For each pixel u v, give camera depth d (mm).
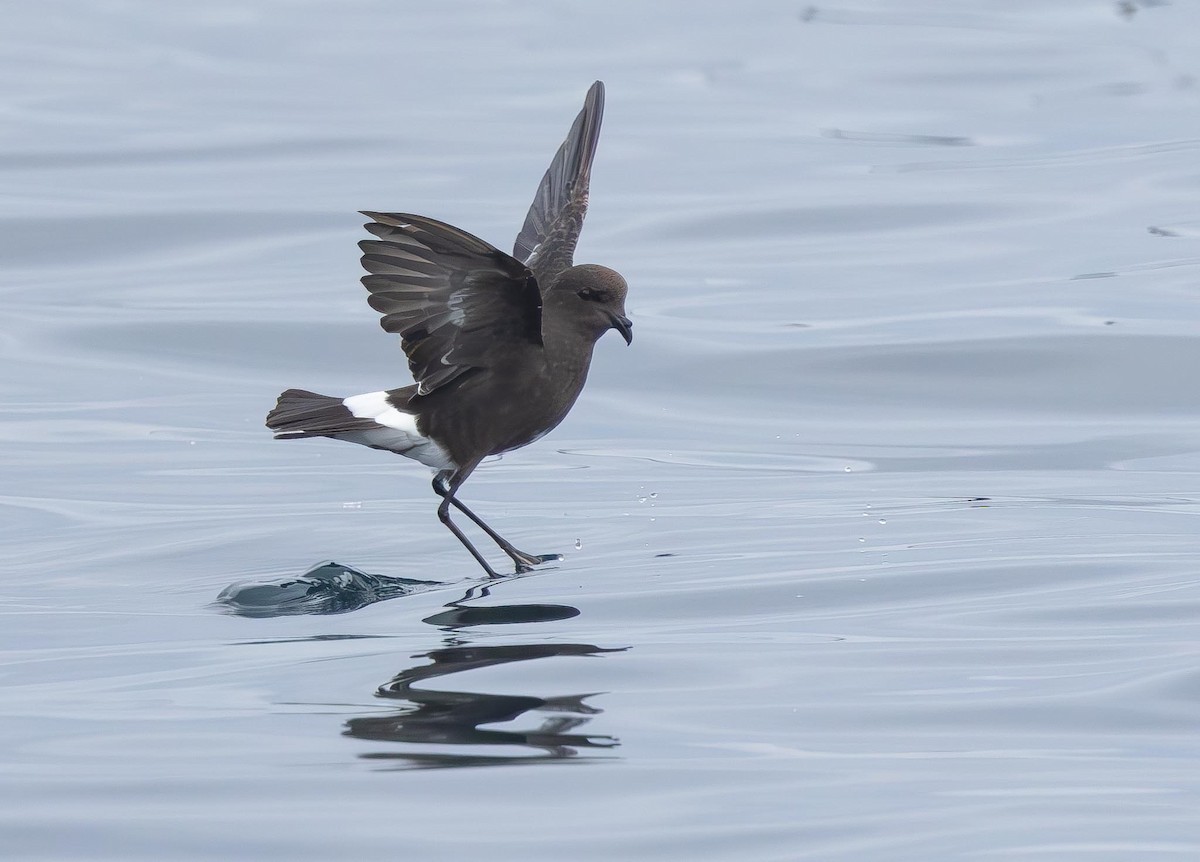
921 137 28234
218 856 6969
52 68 34094
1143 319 19281
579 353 11797
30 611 10906
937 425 16734
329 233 23266
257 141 28281
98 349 18938
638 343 19109
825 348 18766
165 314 20016
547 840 7117
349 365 18641
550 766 7930
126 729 8477
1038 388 17703
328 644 10000
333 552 12430
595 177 26188
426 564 12125
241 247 22750
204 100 31531
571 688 9117
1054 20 36188
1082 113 29172
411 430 11664
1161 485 14234
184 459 15367
